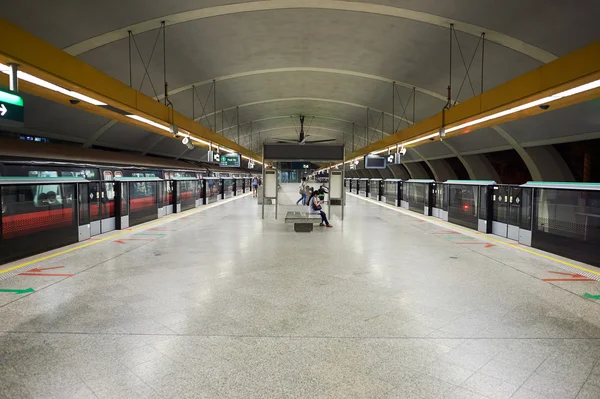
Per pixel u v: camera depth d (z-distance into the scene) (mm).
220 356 3457
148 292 5336
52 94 5859
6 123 4195
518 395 2867
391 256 7910
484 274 6461
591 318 4441
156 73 12219
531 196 9109
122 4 7984
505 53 9781
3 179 6883
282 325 4188
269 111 23188
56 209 8680
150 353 3502
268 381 3041
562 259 7699
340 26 10422
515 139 15461
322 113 24031
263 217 14805
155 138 20016
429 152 25359
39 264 7039
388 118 21328
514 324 4254
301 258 7645
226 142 16031
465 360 3414
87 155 14094
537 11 7750
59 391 2871
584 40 8070
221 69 13500
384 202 25547
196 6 8695
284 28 10523
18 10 7273
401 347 3668
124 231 11375
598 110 10805
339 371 3209
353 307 4785
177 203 17125
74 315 4434
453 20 8961
